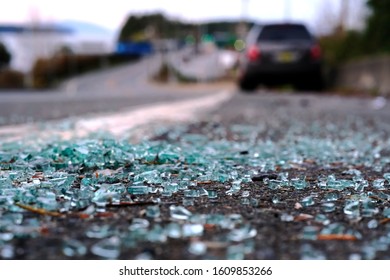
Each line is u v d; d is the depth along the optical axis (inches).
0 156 76.7
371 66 464.1
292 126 163.8
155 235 38.2
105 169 70.6
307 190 62.0
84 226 41.9
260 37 467.8
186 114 215.3
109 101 346.9
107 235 39.0
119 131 134.7
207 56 2812.5
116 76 3085.6
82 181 61.2
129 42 3213.6
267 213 48.9
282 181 65.9
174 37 3959.2
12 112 229.3
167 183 61.2
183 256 34.5
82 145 75.7
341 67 598.5
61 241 37.5
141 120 179.6
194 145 104.0
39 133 127.5
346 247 37.9
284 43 455.2
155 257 34.3
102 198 51.4
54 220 43.8
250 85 480.7
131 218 45.2
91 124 159.0
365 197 57.8
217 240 38.3
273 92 464.4
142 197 54.9
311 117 201.3
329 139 127.8
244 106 273.9
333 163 87.7
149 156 76.7
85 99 386.6
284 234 40.9
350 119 191.5
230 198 55.9
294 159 90.0
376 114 216.2
